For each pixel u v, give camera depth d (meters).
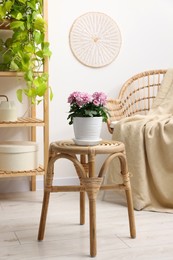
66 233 1.76
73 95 1.62
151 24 2.86
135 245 1.61
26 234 1.75
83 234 1.74
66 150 1.56
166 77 2.71
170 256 1.50
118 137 2.26
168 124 2.14
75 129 1.64
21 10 2.19
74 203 2.27
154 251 1.55
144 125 2.22
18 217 2.00
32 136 2.56
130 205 1.68
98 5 2.71
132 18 2.81
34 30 2.20
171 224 1.88
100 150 1.54
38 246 1.60
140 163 2.16
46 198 1.65
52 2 2.61
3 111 2.25
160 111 2.53
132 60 2.83
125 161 1.65
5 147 2.20
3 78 2.51
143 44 2.85
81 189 1.63
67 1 2.64
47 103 2.29
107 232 1.76
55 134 2.66
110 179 2.33
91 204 1.51
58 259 1.47
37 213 2.07
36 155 2.29
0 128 2.54
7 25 2.30
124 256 1.50
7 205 2.23
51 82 2.63
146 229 1.81
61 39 2.64
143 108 2.87
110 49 2.75
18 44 2.20
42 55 2.21
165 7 2.89
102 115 1.66
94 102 1.61
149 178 2.20
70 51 2.66
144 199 2.13
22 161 2.22
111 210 2.12
